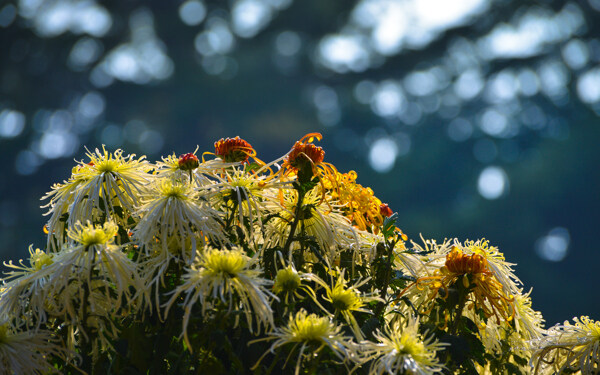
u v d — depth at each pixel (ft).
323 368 8.07
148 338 8.09
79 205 8.29
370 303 8.33
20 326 8.24
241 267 7.93
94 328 8.13
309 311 8.26
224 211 8.36
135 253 8.30
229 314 7.91
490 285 8.37
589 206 74.90
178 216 8.10
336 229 8.42
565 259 75.41
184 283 8.09
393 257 8.43
